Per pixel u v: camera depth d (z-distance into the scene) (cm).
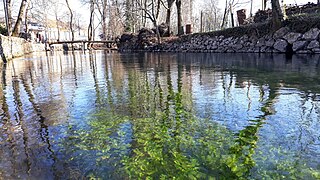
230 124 248
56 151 199
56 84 491
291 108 293
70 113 297
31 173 169
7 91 429
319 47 955
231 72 590
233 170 166
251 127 239
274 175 160
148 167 172
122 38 2389
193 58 1072
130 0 2547
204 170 167
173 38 1867
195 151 193
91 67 808
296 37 1035
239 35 1357
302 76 493
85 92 410
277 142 206
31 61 1096
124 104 331
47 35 4134
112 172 168
